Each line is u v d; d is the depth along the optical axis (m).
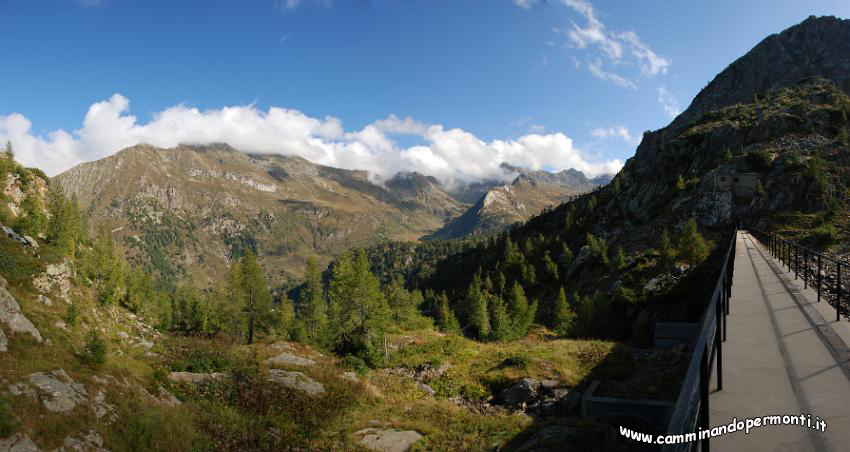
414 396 32.03
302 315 76.38
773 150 87.31
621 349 31.80
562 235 146.50
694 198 87.75
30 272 42.41
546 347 36.03
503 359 35.41
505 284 130.62
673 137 131.00
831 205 63.78
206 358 33.03
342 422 25.78
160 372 26.48
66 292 46.16
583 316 65.88
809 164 71.06
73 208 76.12
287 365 33.34
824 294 15.14
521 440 21.59
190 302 101.56
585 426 20.55
